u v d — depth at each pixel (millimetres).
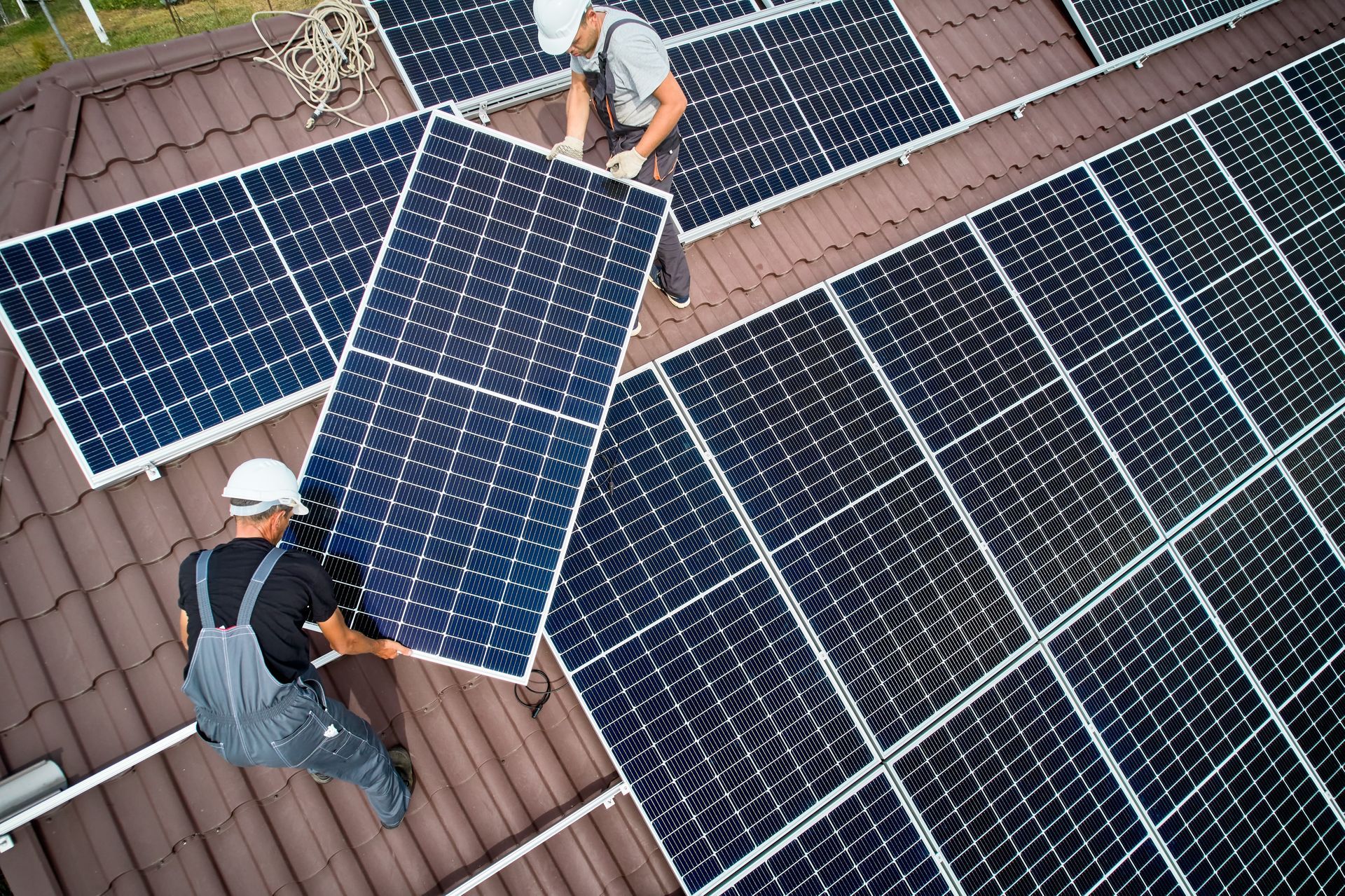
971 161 8750
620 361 5402
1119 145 8914
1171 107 9977
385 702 5730
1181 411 8062
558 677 6059
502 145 5363
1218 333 8547
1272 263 9109
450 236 5199
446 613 4855
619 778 5949
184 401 5691
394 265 5086
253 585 4180
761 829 5812
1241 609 7613
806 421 6824
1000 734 6520
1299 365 8773
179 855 5148
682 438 6473
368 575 4773
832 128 8031
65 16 19703
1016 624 6840
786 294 7629
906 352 7297
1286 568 7906
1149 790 6801
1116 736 6844
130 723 5359
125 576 5645
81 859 4996
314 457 4812
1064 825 6469
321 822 5418
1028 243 8094
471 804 5695
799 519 6551
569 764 5930
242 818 5309
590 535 6027
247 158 7004
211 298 5871
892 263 7523
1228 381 8359
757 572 6328
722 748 5898
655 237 5594
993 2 9648
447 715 5828
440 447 5008
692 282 7355
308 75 7207
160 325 5738
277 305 5980
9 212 6203
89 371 5543
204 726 4438
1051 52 9695
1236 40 10758
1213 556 7672
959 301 7637
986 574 6887
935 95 8617
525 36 7688
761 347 6906
